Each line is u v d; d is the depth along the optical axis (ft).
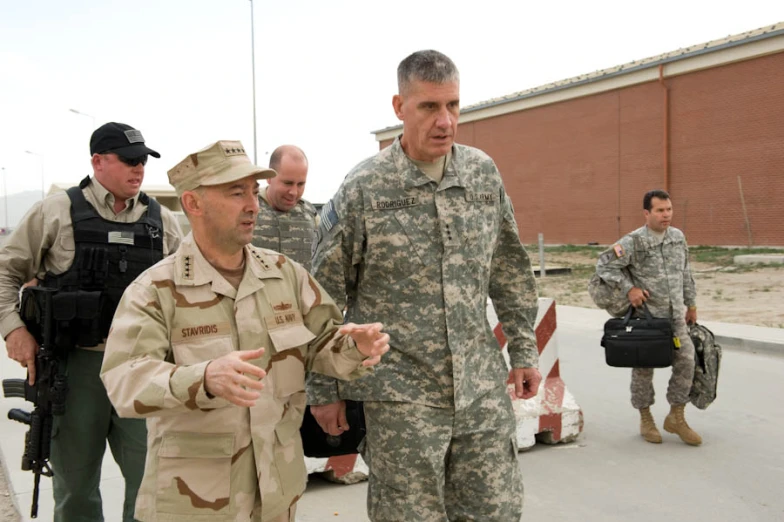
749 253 64.49
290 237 13.25
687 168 74.69
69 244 9.37
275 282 6.75
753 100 68.23
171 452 6.09
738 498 13.00
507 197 8.79
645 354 15.30
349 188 8.11
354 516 12.33
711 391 16.07
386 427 7.91
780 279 46.78
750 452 15.49
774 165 66.90
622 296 15.97
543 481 13.97
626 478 14.06
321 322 7.05
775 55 65.92
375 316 8.18
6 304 9.24
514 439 8.39
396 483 7.88
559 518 12.21
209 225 6.33
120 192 9.59
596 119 84.23
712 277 50.26
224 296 6.39
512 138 95.96
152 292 6.13
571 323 34.24
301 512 12.51
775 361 24.67
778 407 19.01
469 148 8.59
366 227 8.05
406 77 7.70
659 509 12.54
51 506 11.89
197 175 6.25
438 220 8.04
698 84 72.95
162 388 5.44
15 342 9.17
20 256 9.40
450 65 7.67
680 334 15.88
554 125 89.81
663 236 16.12
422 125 7.65
